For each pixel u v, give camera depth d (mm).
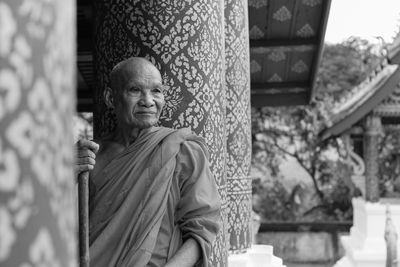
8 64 625
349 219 21844
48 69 672
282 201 22141
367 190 13914
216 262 3506
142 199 2717
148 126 2803
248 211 5828
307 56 10727
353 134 16188
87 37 9367
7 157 618
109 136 2992
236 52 5789
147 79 2775
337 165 21844
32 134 645
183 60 3414
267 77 11625
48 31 675
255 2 9312
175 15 3418
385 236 12000
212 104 3488
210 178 2854
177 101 3404
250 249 5848
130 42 3453
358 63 23594
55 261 654
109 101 2957
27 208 629
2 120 617
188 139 2896
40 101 658
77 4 8688
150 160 2775
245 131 5836
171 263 2646
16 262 613
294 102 12188
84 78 10914
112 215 2723
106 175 2789
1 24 621
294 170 22281
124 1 3473
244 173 5797
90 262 2668
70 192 709
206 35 3467
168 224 2750
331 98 22750
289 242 18781
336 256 18516
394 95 13930
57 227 666
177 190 2771
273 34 10156
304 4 9297
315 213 22078
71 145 725
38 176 647
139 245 2646
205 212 2768
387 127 15336
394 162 19484
